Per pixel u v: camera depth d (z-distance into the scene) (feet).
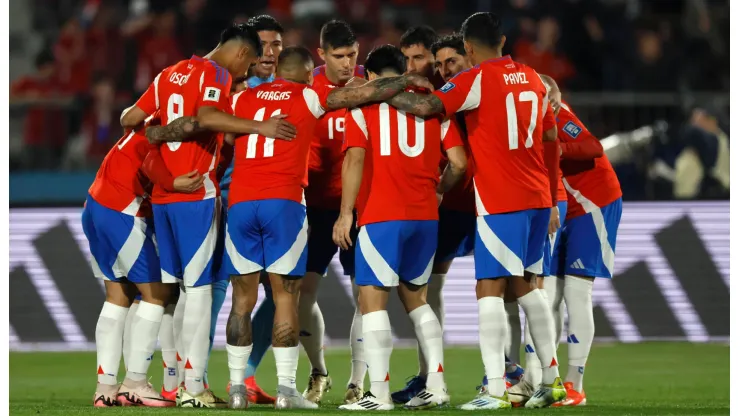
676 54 166.61
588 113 148.66
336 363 116.88
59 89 170.91
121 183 74.43
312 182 82.02
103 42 172.65
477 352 125.80
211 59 74.74
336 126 81.15
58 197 145.89
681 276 132.05
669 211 132.26
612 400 84.99
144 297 75.56
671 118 147.02
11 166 150.82
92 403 80.12
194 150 72.38
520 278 72.64
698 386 96.22
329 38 79.20
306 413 66.08
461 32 75.51
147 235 75.15
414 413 66.44
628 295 132.05
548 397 73.15
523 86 70.49
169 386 80.07
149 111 74.54
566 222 81.35
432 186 70.90
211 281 73.56
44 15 182.70
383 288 70.33
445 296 132.05
